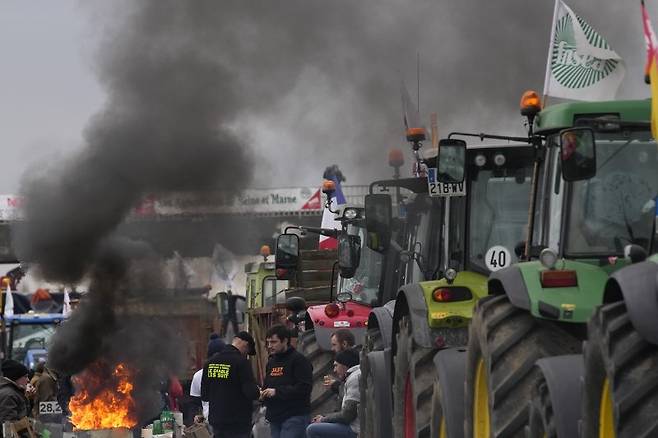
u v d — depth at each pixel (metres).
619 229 22.50
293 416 37.06
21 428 32.31
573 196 22.78
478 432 23.92
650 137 22.70
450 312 27.59
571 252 22.62
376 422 32.03
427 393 27.72
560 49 29.72
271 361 37.34
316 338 43.94
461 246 29.92
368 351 34.44
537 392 21.66
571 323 22.45
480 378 23.94
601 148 22.78
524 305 22.05
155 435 40.59
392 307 34.00
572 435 20.52
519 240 29.66
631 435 17.55
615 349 18.09
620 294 19.61
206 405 45.03
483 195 29.94
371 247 34.28
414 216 36.69
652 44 19.94
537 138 24.66
